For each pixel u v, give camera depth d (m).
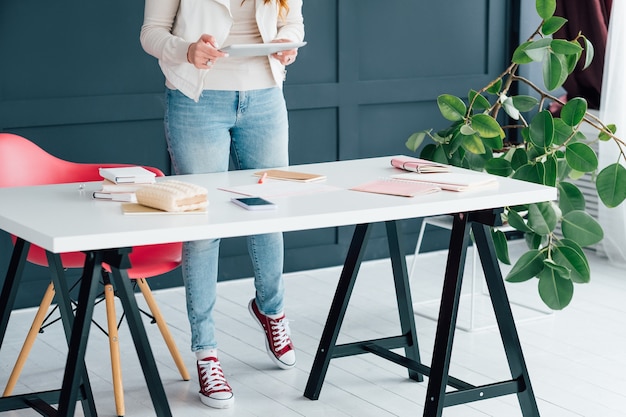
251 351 4.00
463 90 5.61
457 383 3.12
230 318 4.46
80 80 4.64
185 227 2.45
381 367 3.81
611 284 4.98
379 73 5.37
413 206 2.73
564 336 4.18
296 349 4.02
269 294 3.70
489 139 4.05
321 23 5.16
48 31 4.54
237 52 3.05
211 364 3.44
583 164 3.87
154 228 2.43
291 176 3.15
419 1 5.41
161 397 2.58
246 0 3.28
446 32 5.52
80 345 2.57
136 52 4.74
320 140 5.27
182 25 3.26
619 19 5.09
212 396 3.41
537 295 4.81
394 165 3.33
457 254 2.95
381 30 5.33
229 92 3.31
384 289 4.92
